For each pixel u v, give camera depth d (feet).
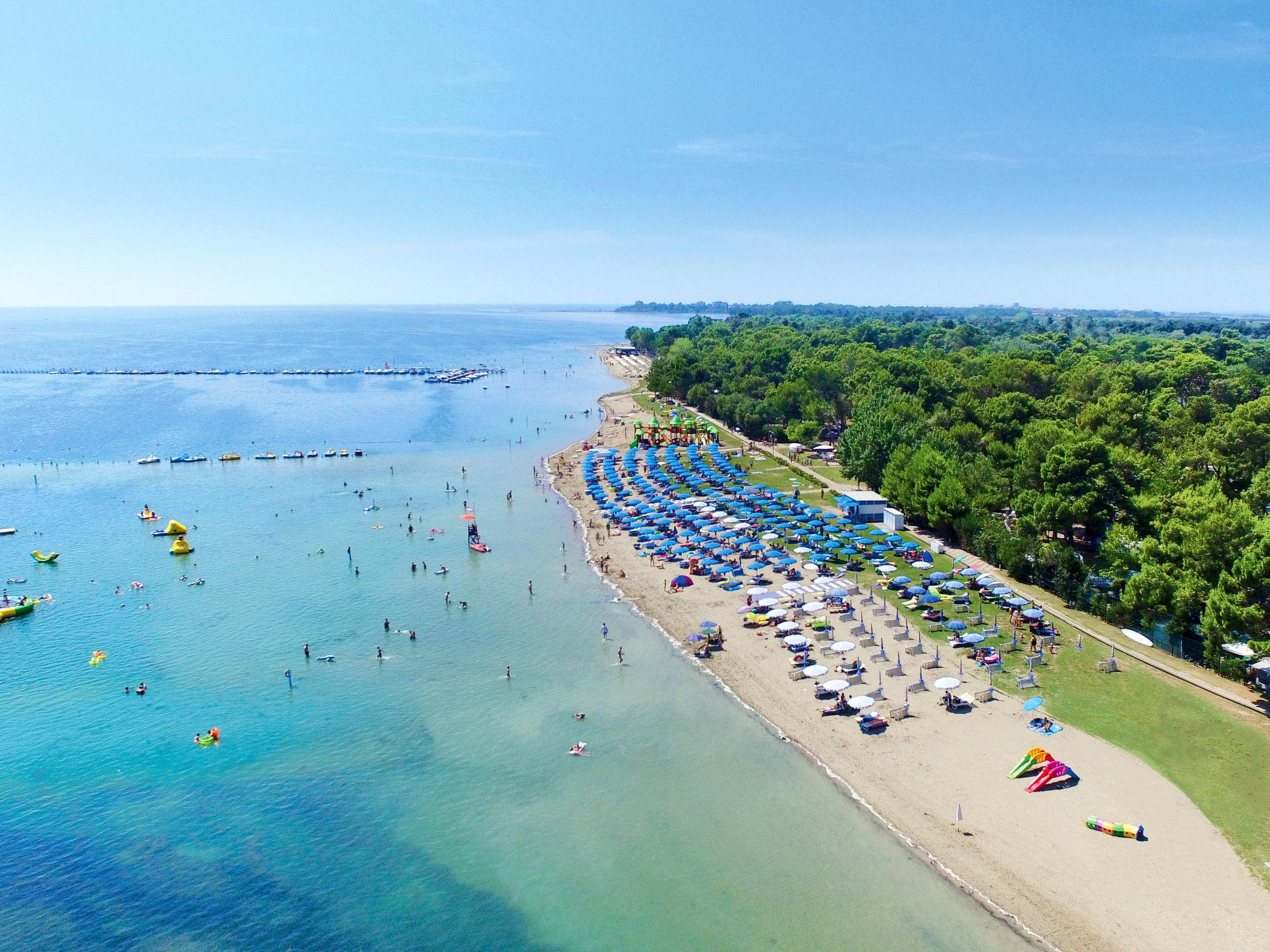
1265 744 189.26
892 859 162.09
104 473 507.30
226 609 291.17
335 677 239.91
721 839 169.58
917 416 473.67
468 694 230.48
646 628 273.75
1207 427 398.21
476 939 145.48
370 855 166.61
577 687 233.96
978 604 277.64
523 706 223.51
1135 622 253.24
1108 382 506.48
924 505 349.41
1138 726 199.72
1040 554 290.56
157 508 426.92
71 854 165.48
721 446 580.71
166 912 150.82
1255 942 137.08
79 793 185.06
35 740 206.08
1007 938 141.90
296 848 168.55
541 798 183.93
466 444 614.34
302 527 392.27
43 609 289.94
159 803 181.78
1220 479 337.11
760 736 206.80
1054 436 343.87
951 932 143.74
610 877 159.84
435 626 276.41
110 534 380.78
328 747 203.72
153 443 606.55
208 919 149.28
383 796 185.06
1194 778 178.91
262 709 221.87
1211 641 222.28
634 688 232.94
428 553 354.33
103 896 154.40
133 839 170.30
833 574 310.65
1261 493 289.94
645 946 142.92
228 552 354.33
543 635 268.62
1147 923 142.41
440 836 172.14
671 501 413.59
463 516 411.95
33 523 397.19
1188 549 239.71
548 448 601.62
